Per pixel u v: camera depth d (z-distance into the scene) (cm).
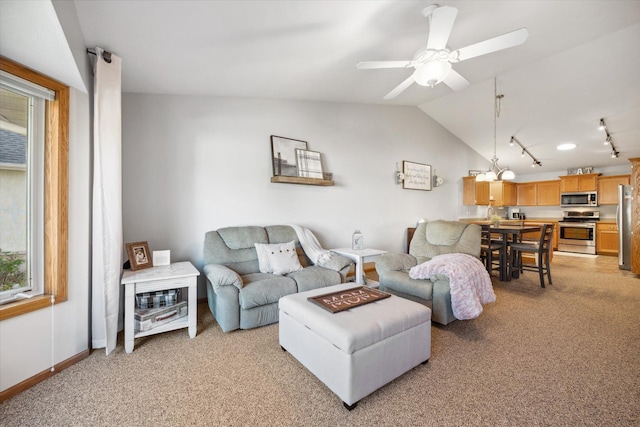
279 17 192
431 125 569
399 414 150
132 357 205
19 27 147
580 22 257
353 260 340
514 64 339
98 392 166
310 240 357
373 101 443
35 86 178
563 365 195
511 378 181
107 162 210
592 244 654
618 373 185
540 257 383
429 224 352
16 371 165
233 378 181
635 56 324
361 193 461
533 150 617
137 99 292
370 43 243
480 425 142
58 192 189
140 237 293
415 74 217
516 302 325
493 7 220
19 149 181
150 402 158
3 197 175
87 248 207
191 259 319
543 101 443
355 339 151
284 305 207
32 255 185
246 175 351
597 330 251
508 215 807
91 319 214
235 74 277
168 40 206
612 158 606
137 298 236
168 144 307
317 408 155
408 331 181
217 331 249
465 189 638
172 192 309
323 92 367
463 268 254
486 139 608
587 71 362
